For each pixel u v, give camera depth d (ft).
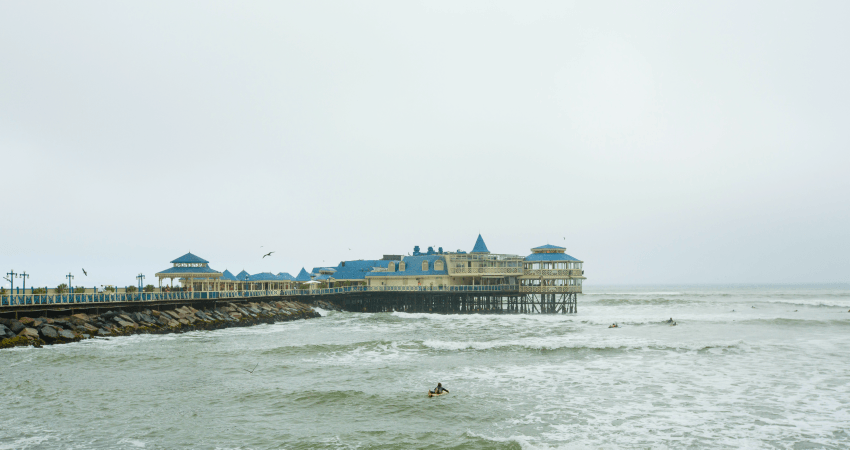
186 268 250.98
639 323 230.07
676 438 75.51
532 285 296.30
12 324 153.38
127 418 86.58
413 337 185.26
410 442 75.10
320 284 377.09
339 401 95.91
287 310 273.75
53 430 80.38
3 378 112.88
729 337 175.42
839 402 92.17
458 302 314.55
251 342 172.96
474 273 306.96
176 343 169.17
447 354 145.18
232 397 99.30
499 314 293.43
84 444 74.54
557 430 79.56
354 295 331.57
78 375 117.08
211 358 139.13
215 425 83.25
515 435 77.71
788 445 72.38
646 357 137.39
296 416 87.76
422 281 322.14
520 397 98.37
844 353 139.85
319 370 124.06
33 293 182.50
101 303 183.83
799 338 171.12
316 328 223.92
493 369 124.47
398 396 99.19
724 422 82.33
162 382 111.24
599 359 135.44
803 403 91.86
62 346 154.61
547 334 191.01
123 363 131.13
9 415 87.61
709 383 107.45
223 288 315.78
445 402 95.14
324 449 72.95
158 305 209.87
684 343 153.48
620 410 89.40
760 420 82.99
